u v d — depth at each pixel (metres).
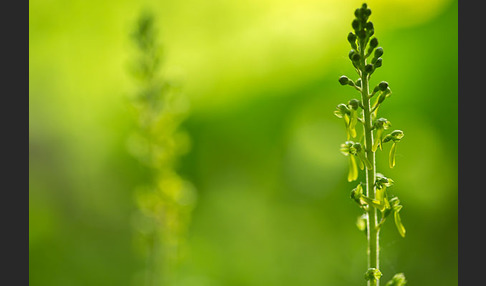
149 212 0.82
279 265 1.19
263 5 1.48
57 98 1.61
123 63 1.49
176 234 0.83
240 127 1.47
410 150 1.25
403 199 1.21
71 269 1.26
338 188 1.32
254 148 1.45
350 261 1.17
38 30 1.54
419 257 1.13
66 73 1.59
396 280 0.63
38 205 1.43
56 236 1.36
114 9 1.49
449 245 1.16
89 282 1.24
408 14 1.30
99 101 1.59
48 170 1.50
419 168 1.24
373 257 0.63
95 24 1.52
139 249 0.83
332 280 1.15
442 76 1.26
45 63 1.58
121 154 1.51
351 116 0.63
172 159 0.82
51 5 1.50
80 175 1.51
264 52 1.48
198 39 1.50
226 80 1.50
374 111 0.63
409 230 1.17
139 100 0.82
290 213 1.31
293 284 1.16
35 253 1.29
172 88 0.82
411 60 1.28
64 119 1.59
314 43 1.45
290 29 1.47
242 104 1.48
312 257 1.19
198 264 1.18
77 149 1.56
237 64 1.50
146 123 0.82
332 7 1.43
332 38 1.43
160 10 1.48
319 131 1.40
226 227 1.29
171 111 0.82
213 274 1.17
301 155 1.40
